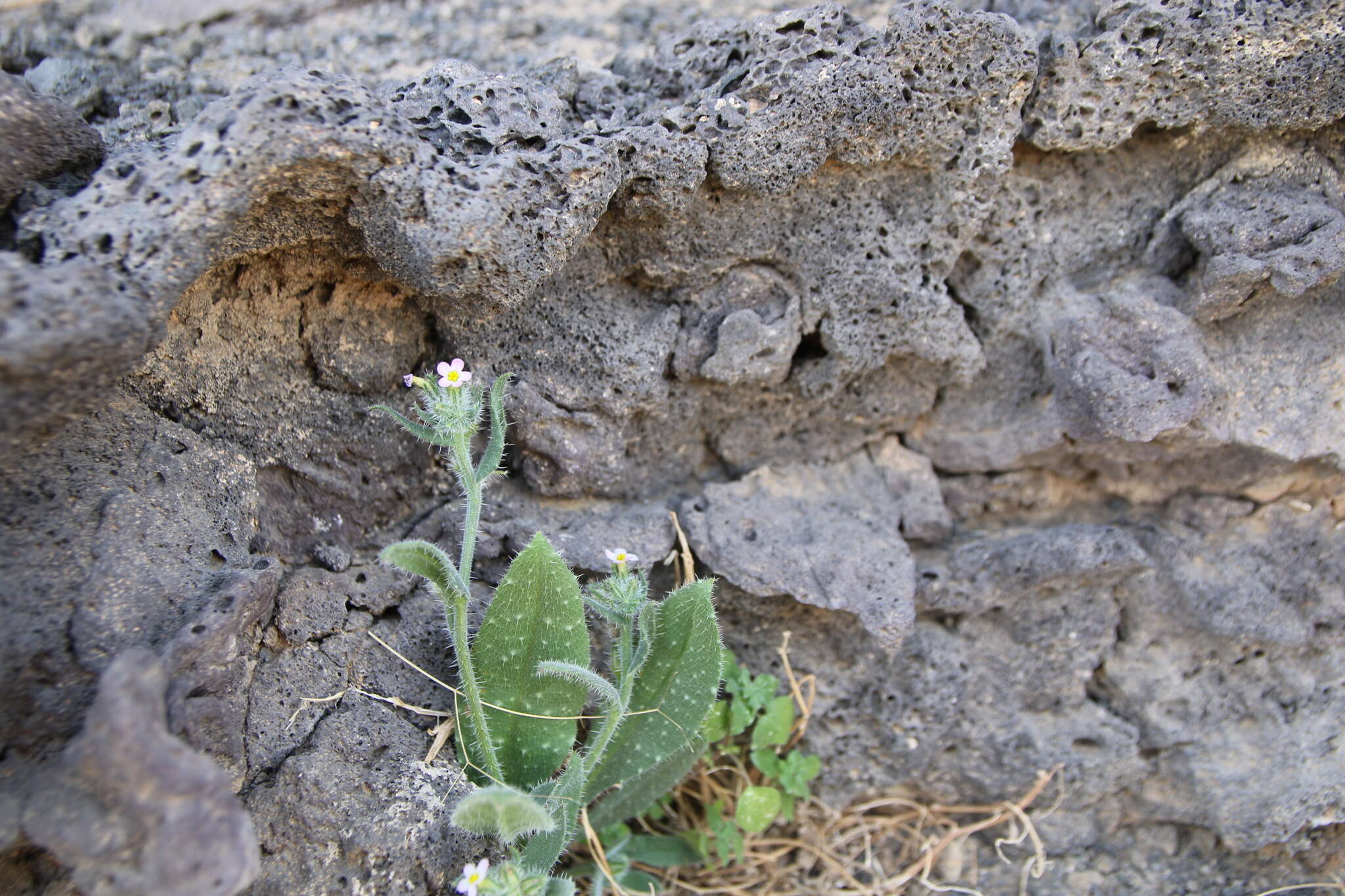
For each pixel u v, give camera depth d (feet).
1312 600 1.07
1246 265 0.97
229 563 0.91
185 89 1.08
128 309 0.77
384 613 0.98
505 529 1.03
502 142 0.91
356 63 1.13
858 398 1.09
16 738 0.79
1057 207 1.05
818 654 1.09
